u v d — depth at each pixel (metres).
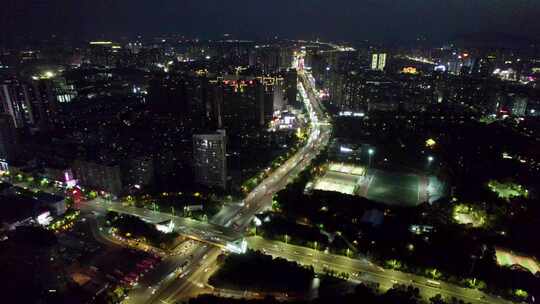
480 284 198.25
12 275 193.00
